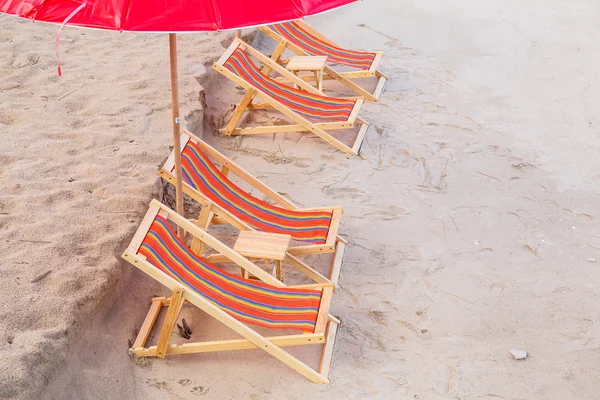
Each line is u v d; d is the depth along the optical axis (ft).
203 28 10.41
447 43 30.58
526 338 14.89
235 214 16.89
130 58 25.36
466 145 22.85
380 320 15.33
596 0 35.40
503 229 18.66
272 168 21.35
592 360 14.33
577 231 18.65
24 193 16.83
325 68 25.27
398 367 14.08
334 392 13.42
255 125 23.57
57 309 13.29
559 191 20.48
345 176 20.98
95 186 17.46
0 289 13.60
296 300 14.42
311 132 23.38
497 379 13.82
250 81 22.75
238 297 14.24
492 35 31.35
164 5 10.37
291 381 13.66
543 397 13.42
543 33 31.65
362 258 17.38
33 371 11.94
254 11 10.68
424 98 25.88
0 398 11.28
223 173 18.20
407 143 22.88
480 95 26.17
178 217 14.64
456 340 14.79
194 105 22.20
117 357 13.76
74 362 12.96
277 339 13.61
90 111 21.33
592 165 21.86
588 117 24.76
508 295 16.17
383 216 19.10
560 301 16.02
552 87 26.86
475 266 17.16
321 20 32.60
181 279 13.74
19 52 24.82
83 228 15.75
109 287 14.43
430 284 16.48
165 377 13.61
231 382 13.60
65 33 26.89
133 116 21.22
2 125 20.02
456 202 19.81
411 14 33.63
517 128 23.97
